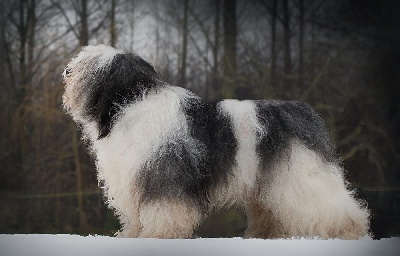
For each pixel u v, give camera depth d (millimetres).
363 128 8820
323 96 9367
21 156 10055
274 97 9453
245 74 9562
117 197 4441
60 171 10070
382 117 9117
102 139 4449
